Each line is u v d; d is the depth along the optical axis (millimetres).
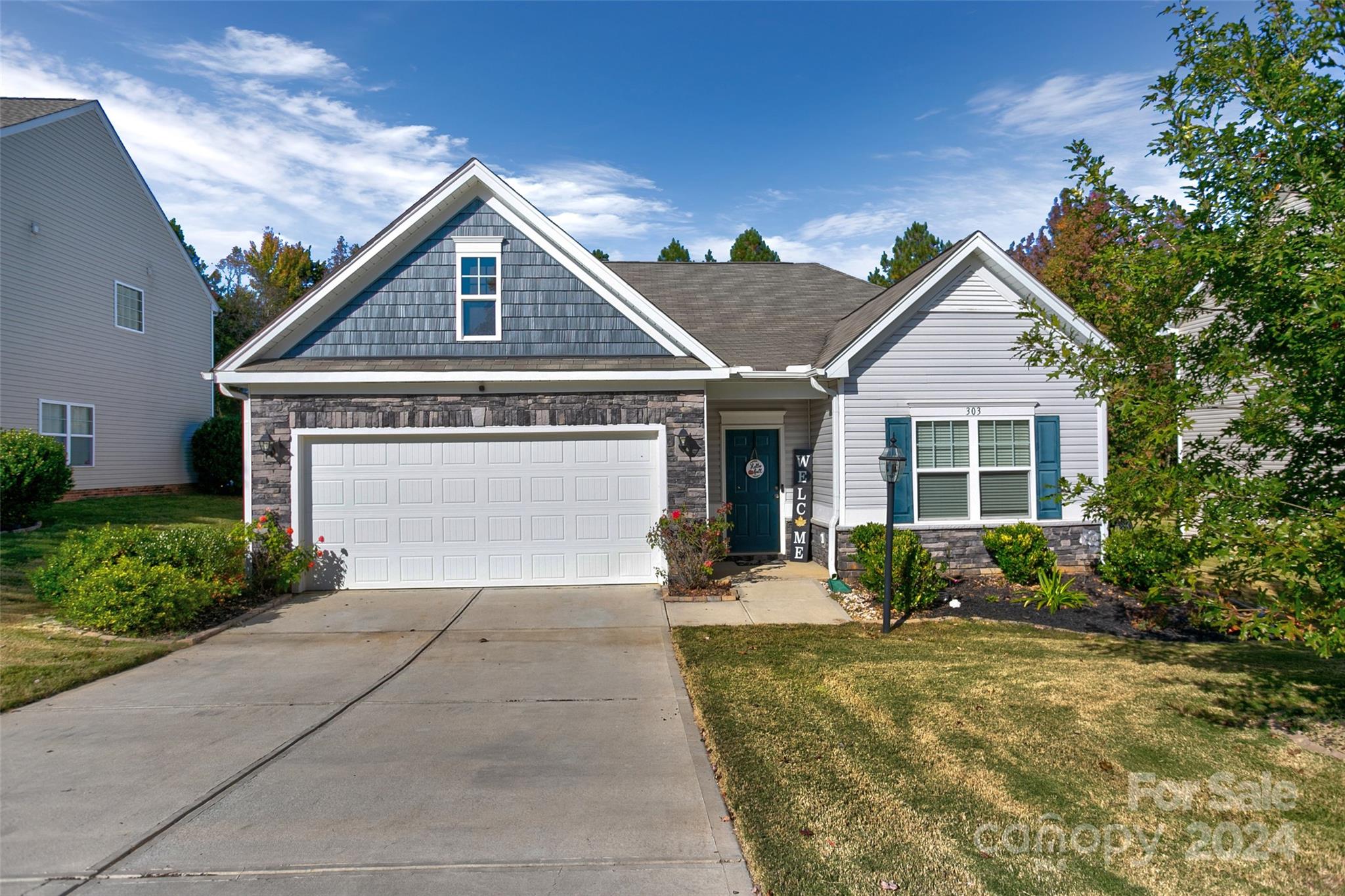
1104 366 5832
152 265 20688
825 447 12203
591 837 4121
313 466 10805
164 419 21297
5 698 6277
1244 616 5016
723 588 10625
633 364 11008
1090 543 11422
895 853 3957
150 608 8156
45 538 12094
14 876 3746
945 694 6449
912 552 9609
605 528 11086
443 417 10820
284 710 6160
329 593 10633
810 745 5359
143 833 4156
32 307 16422
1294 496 5027
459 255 11164
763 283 16125
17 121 15875
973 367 11477
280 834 4148
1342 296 4102
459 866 3840
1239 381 5141
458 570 10938
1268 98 4996
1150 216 5801
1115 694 6410
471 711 6145
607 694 6566
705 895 3594
